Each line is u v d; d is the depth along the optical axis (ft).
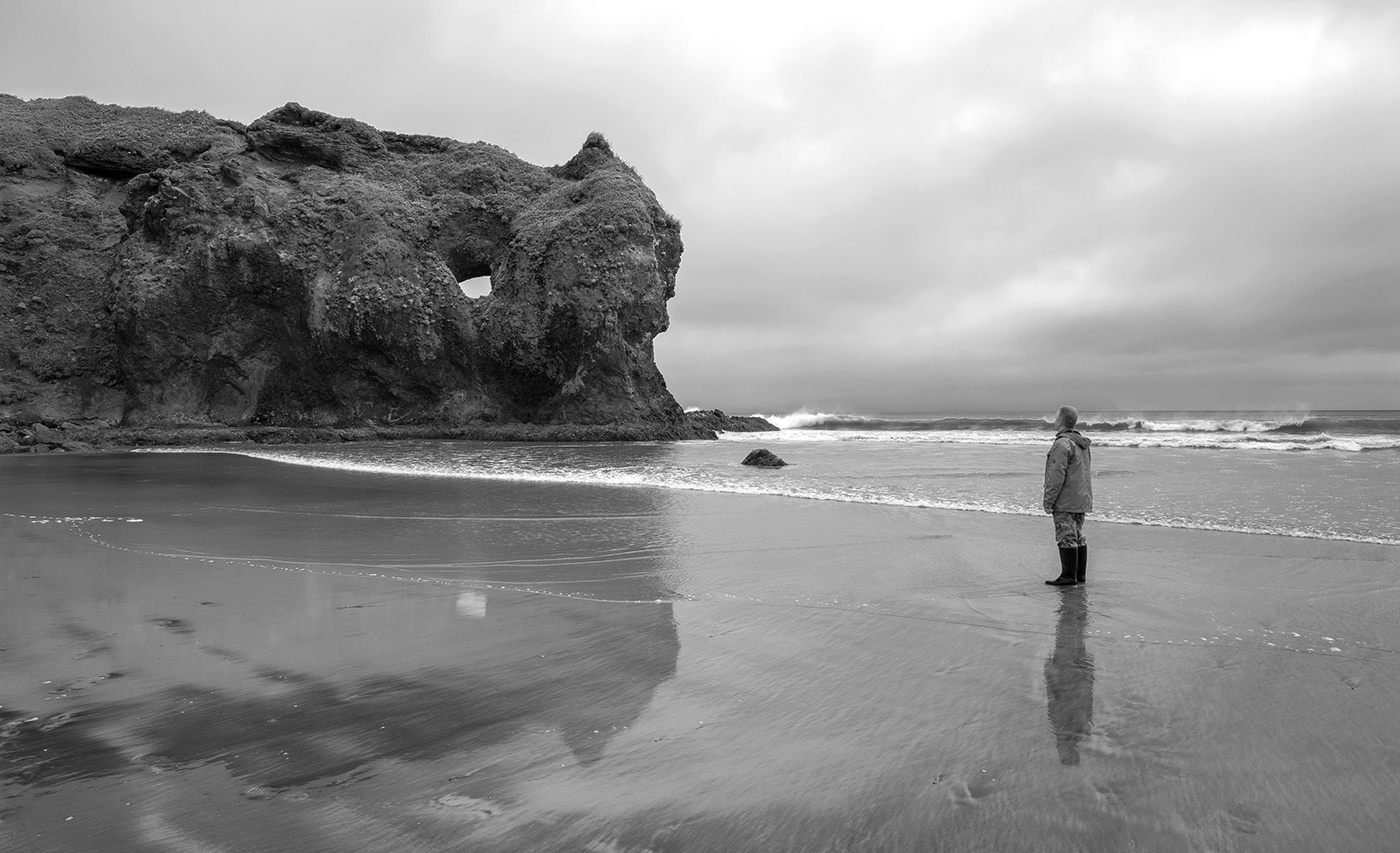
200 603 19.42
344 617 18.06
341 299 127.24
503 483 50.24
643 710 12.23
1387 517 30.09
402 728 11.57
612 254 130.72
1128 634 15.84
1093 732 11.07
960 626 16.58
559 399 131.34
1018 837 8.32
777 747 10.75
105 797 9.39
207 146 149.18
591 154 156.66
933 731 11.19
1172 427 139.03
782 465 59.52
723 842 8.29
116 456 84.38
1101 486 41.68
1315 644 14.99
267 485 49.49
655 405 133.69
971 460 65.36
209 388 130.82
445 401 133.69
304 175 142.72
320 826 8.68
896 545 26.03
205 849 8.21
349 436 120.16
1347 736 10.82
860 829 8.54
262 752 10.73
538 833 8.49
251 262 127.34
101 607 18.98
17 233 134.62
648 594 20.04
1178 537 26.63
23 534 30.35
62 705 12.53
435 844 8.28
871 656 14.71
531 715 12.07
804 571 22.41
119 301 125.08
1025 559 23.52
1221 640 15.34
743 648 15.38
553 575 22.57
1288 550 24.06
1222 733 10.99
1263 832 8.36
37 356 127.85
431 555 25.76
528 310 131.85
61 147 149.07
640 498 40.78
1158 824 8.54
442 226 143.64
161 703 12.61
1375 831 8.35
